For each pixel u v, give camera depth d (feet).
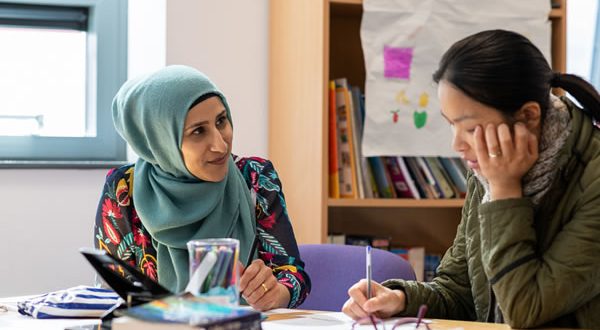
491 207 5.24
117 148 10.53
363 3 9.37
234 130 10.34
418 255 10.44
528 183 5.35
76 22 10.52
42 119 10.39
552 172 5.30
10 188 9.53
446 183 10.14
